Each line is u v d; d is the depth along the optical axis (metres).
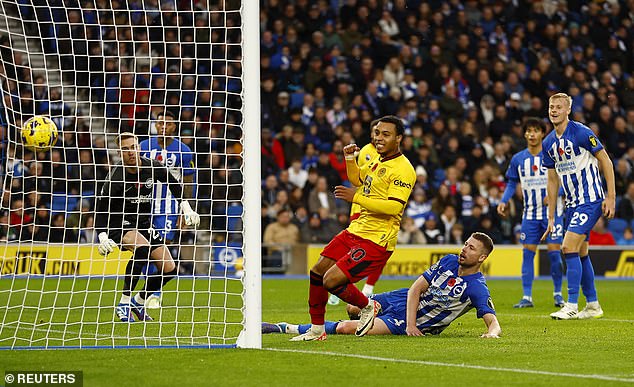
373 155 19.64
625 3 52.66
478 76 47.34
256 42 13.28
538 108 47.56
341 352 12.75
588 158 19.72
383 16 48.88
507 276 40.34
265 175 41.69
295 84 45.84
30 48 35.06
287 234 39.06
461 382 10.19
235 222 37.84
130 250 18.53
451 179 41.78
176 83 38.66
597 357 12.41
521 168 23.70
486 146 43.88
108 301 22.78
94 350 12.91
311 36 47.88
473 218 40.59
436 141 43.69
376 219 14.14
